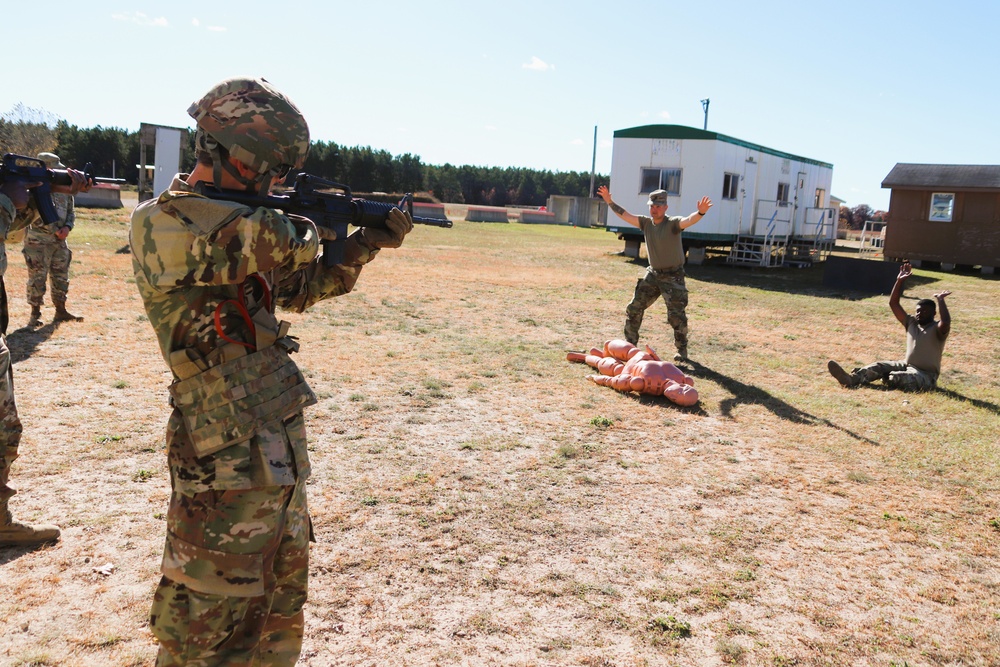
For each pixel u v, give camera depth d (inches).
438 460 210.7
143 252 78.4
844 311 532.7
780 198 979.9
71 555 147.8
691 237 823.1
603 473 208.4
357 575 146.9
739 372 335.9
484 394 280.2
